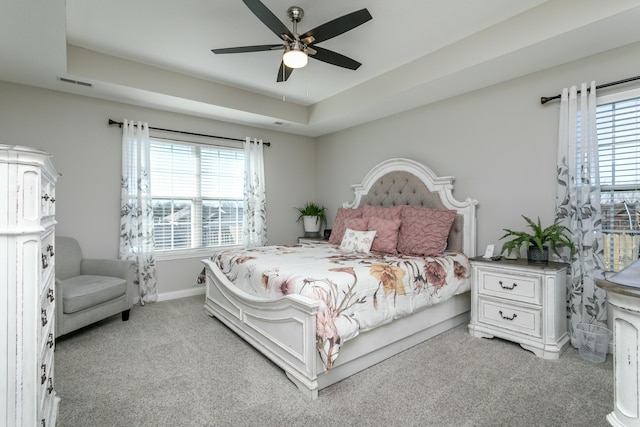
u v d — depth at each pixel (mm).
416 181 3750
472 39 2713
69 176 3398
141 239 3752
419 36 2738
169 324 3107
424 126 3787
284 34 2150
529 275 2471
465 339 2729
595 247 2469
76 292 2701
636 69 2342
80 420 1688
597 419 1676
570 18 2168
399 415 1729
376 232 3369
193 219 4285
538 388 1970
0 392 1034
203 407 1805
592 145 2480
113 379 2098
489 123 3201
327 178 5270
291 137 5230
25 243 1069
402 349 2500
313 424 1664
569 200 2613
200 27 2594
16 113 3123
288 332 2104
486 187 3229
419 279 2562
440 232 3146
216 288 3197
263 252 3311
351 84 3832
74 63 2898
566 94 2625
